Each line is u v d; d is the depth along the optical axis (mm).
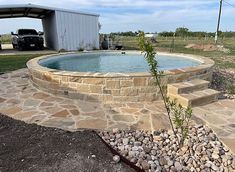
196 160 2738
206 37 35312
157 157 2828
